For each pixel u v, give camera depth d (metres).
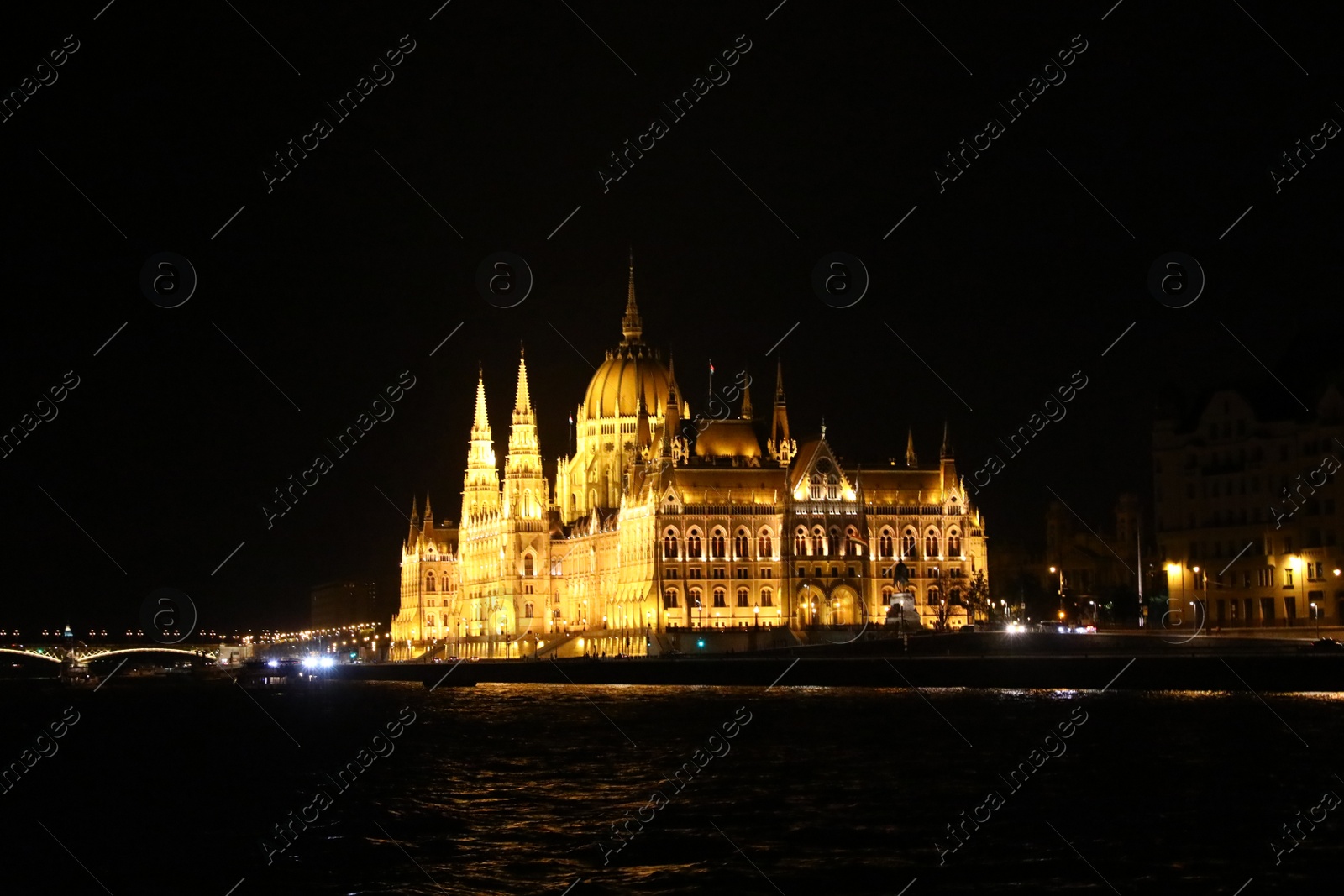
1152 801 126.25
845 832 117.31
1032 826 117.62
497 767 162.62
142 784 161.38
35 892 108.00
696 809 128.75
